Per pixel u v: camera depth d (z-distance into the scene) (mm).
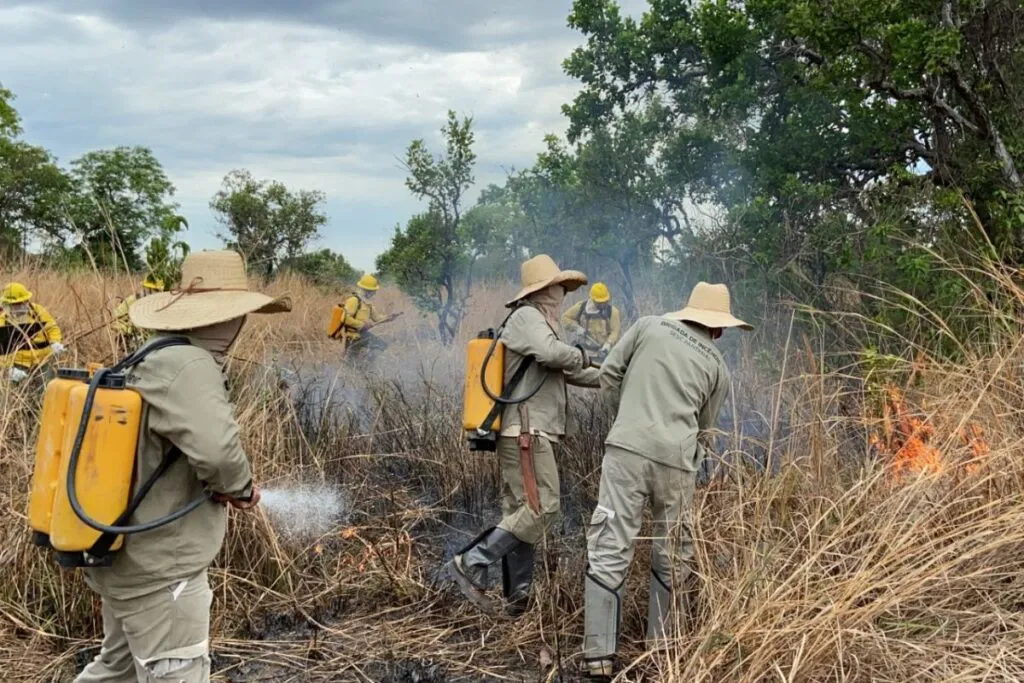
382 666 4168
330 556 5258
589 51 9805
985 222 7305
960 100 8023
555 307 4809
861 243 7508
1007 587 3914
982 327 5965
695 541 3908
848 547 3998
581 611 4438
